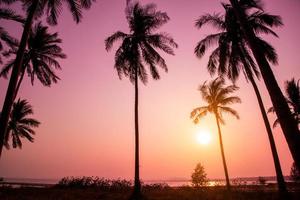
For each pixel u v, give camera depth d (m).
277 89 5.74
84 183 28.48
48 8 14.20
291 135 5.25
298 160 5.03
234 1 7.08
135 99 19.80
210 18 21.38
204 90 29.91
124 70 20.86
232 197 18.83
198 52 21.33
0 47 21.30
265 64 6.04
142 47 21.08
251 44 6.38
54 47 25.80
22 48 10.88
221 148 27.36
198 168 28.42
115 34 20.75
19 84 24.00
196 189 25.97
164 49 21.17
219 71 21.27
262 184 38.31
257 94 19.34
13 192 20.02
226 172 25.48
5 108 9.82
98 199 17.44
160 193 21.64
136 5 21.00
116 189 25.84
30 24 11.45
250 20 19.39
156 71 21.17
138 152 18.45
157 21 21.08
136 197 17.16
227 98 28.88
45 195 18.86
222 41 21.06
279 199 16.34
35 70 26.12
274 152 17.52
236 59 21.08
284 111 5.50
